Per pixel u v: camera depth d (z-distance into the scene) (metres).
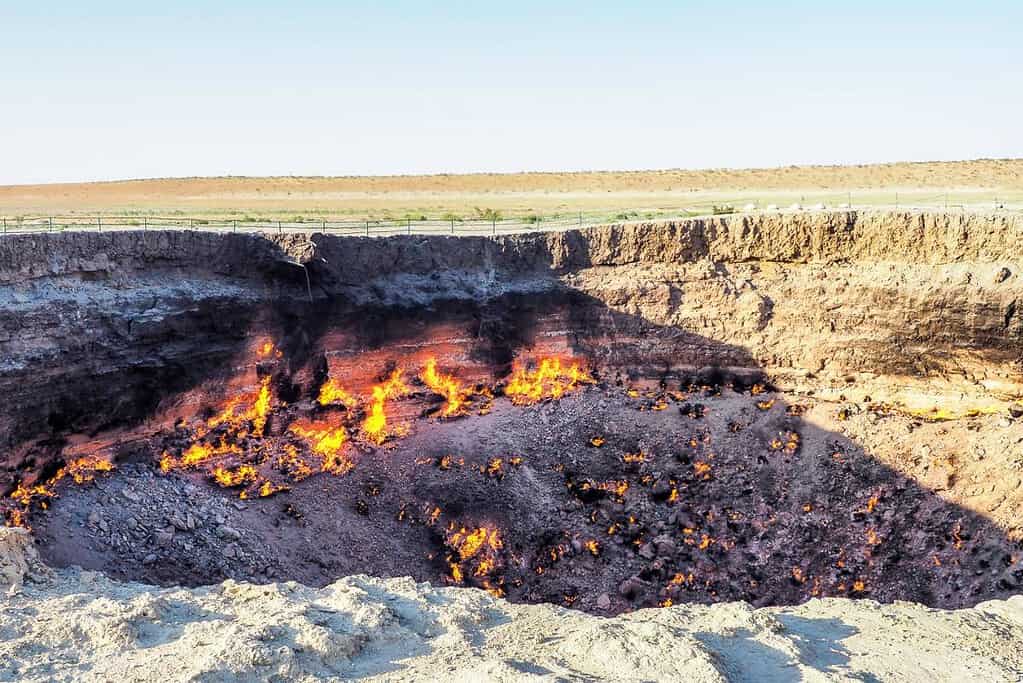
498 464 45.78
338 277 47.28
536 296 51.31
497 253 51.53
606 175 152.00
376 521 42.50
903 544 40.66
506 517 43.41
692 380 50.44
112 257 40.22
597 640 20.45
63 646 20.64
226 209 96.38
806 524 42.19
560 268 51.97
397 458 45.59
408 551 41.62
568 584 40.75
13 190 140.88
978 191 110.62
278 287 45.78
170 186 145.50
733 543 41.91
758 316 49.53
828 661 20.83
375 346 48.31
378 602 23.62
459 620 22.84
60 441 38.12
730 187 133.38
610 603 39.81
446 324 49.97
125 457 40.22
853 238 48.75
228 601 23.78
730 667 19.91
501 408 49.19
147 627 21.72
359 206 105.56
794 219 49.81
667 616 22.88
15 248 36.62
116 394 39.91
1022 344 44.06
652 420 48.00
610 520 43.25
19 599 24.09
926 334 46.22
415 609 23.69
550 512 43.66
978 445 42.47
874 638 22.27
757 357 49.69
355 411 47.22
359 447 45.75
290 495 42.31
